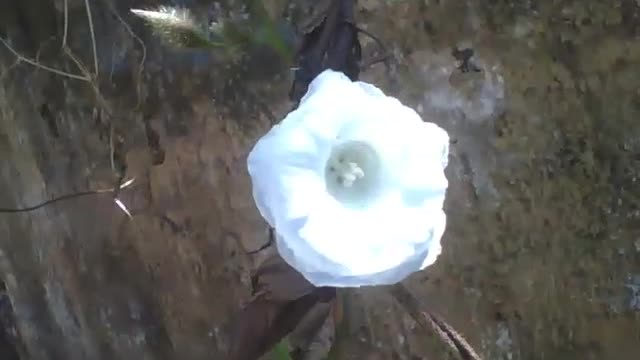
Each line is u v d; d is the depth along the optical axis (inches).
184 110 12.9
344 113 8.8
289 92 12.0
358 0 12.2
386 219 9.0
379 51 12.4
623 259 13.0
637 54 12.2
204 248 13.4
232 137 12.8
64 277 14.4
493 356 13.3
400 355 13.1
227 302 13.5
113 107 13.1
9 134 13.8
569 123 12.5
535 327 13.2
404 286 12.1
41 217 14.1
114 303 14.2
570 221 12.8
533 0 12.2
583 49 12.3
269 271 10.5
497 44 12.3
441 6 12.2
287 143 8.7
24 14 13.0
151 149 13.2
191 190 13.2
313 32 10.8
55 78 13.2
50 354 15.3
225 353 13.9
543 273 13.0
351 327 12.8
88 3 12.6
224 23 10.9
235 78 12.6
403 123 9.0
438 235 9.0
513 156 12.6
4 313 15.7
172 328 14.1
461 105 12.5
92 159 13.4
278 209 8.6
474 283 13.0
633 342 13.3
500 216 12.8
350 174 9.1
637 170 12.6
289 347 11.7
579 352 13.3
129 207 13.5
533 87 12.4
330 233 8.7
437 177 9.0
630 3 12.1
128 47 12.8
